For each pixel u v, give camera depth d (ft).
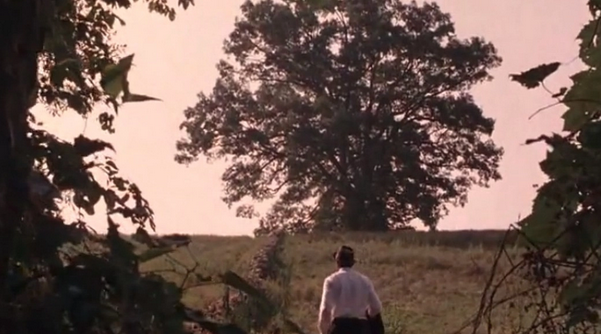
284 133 209.15
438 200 211.41
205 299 12.92
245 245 117.80
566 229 13.03
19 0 12.32
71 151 13.24
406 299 101.91
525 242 13.25
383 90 210.79
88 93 17.06
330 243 144.46
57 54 16.61
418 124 215.31
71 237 12.10
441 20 213.46
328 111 206.49
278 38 211.82
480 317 13.47
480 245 126.31
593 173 12.85
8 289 11.89
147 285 11.60
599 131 12.80
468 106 211.20
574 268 13.04
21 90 12.32
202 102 215.92
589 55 13.52
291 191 213.25
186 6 24.58
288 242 143.02
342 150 206.18
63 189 13.14
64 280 11.71
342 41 214.48
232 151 214.07
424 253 128.57
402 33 210.59
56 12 15.20
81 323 11.46
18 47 12.32
